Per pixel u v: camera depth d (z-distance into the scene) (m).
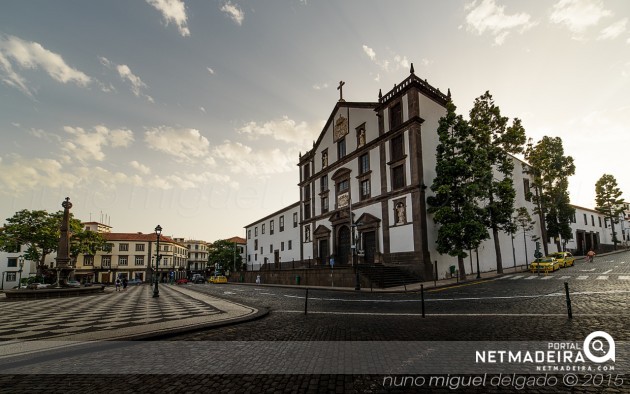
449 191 25.48
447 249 25.56
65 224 28.45
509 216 28.66
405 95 30.30
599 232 57.97
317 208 42.69
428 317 10.40
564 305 11.16
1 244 40.28
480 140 29.16
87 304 18.03
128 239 80.25
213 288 35.62
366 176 33.97
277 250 54.72
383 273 26.39
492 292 16.80
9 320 11.64
